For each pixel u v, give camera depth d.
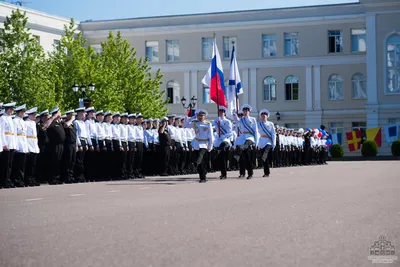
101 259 5.88
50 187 17.05
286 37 54.44
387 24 51.41
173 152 24.64
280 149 34.34
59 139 18.97
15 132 17.52
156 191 14.56
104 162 21.30
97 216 9.32
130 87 43.81
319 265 5.43
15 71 33.59
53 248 6.52
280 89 54.44
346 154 52.59
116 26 56.22
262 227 7.85
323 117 53.78
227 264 5.56
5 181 17.14
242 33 54.81
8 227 8.23
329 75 53.66
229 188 15.15
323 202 10.96
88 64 38.12
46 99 34.12
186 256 5.98
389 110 51.25
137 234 7.41
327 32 53.59
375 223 8.04
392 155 50.16
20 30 34.41
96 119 21.12
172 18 55.62
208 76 27.39
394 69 51.50
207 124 18.86
